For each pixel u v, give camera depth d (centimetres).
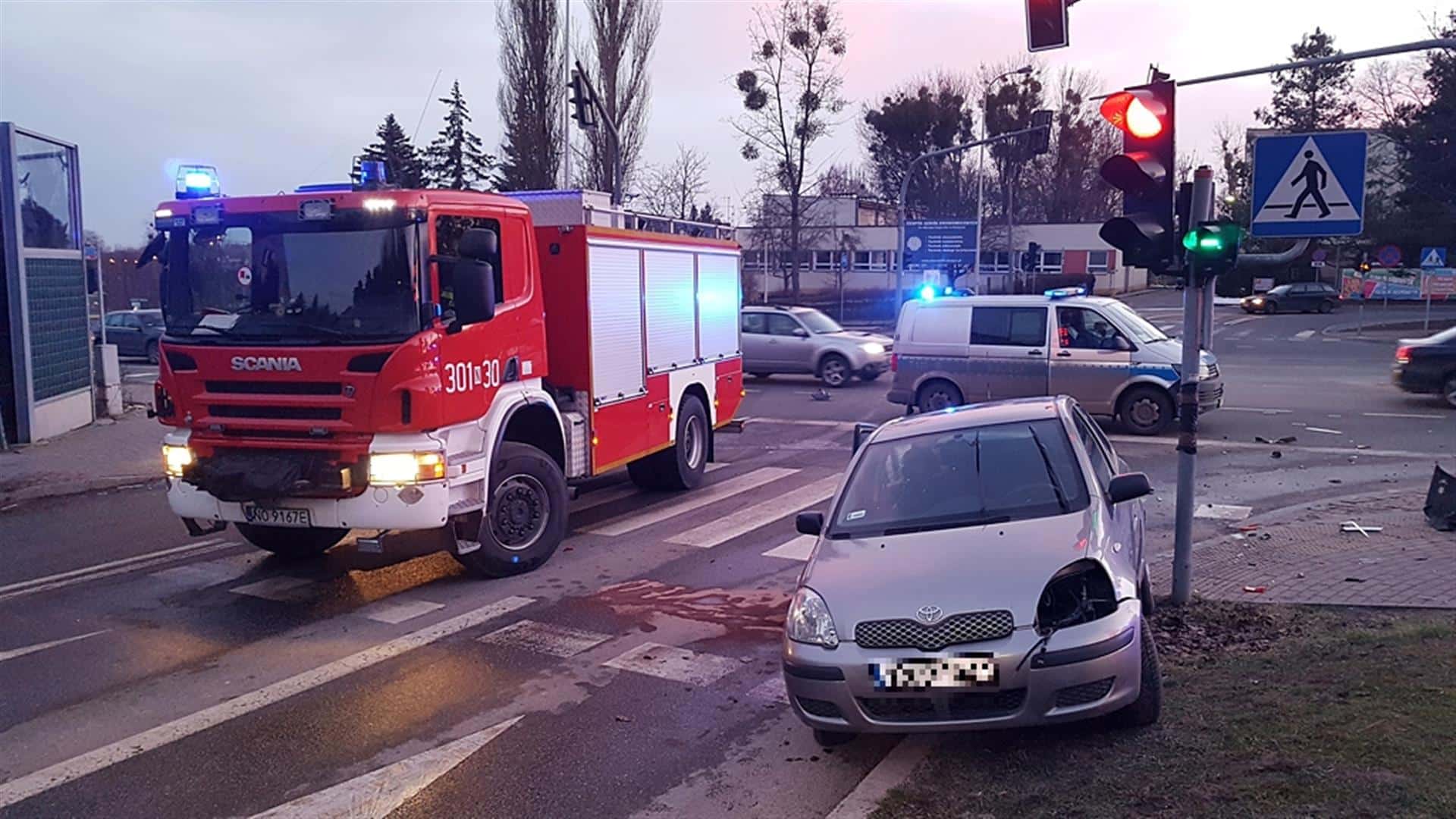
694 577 862
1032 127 3064
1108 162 691
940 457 620
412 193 764
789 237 5819
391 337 755
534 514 895
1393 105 5991
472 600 802
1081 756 475
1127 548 544
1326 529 947
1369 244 6012
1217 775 430
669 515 1120
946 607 477
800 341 2408
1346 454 1366
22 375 1614
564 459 964
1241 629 669
